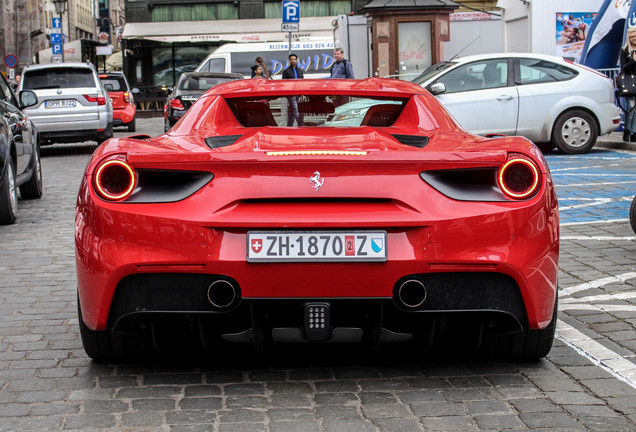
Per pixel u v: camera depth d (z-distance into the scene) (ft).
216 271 11.92
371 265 11.89
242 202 12.00
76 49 141.49
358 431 11.32
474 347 13.51
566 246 24.99
